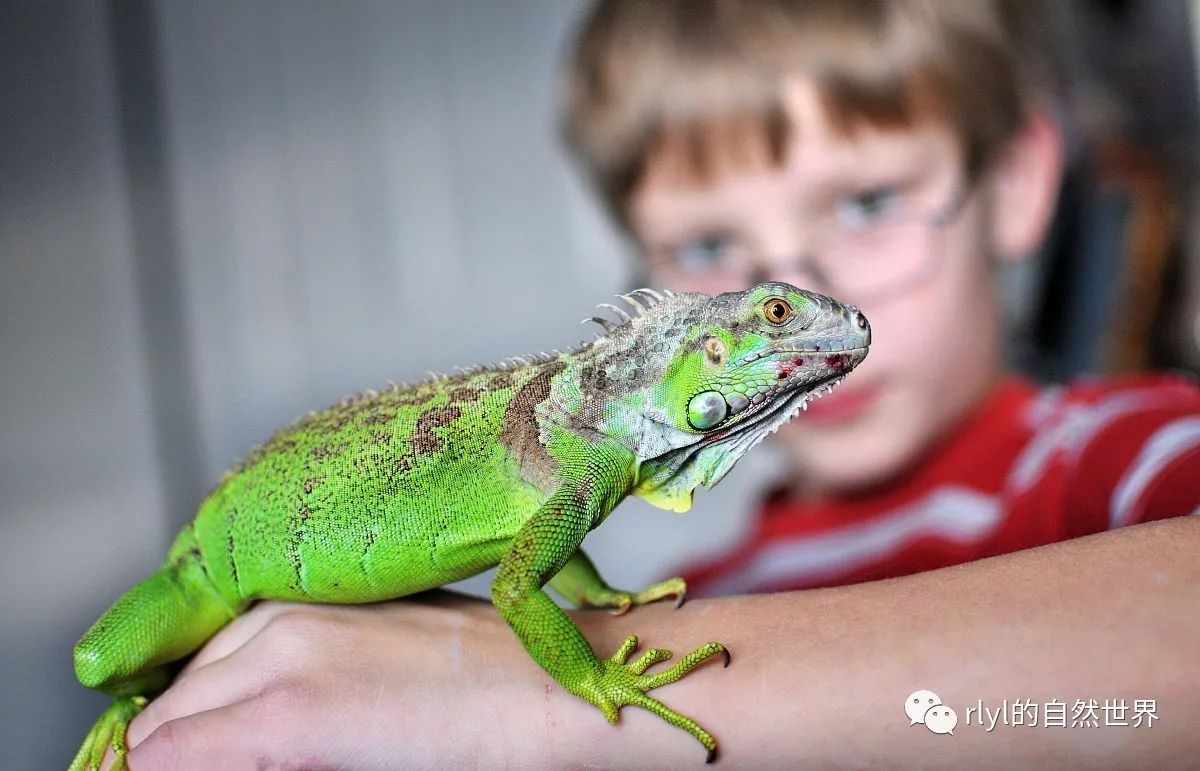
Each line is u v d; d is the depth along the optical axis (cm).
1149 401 39
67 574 61
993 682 25
